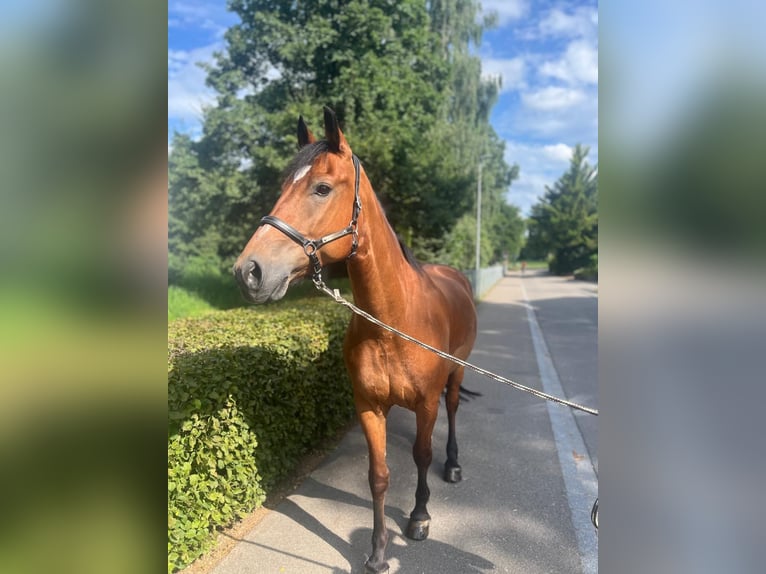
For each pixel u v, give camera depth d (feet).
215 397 8.45
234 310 19.40
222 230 43.45
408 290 8.21
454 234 53.06
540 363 25.23
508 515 10.44
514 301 61.11
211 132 37.83
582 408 6.45
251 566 8.75
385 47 38.24
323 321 15.42
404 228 40.29
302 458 13.53
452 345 10.36
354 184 6.89
